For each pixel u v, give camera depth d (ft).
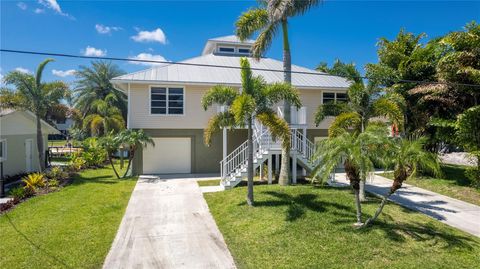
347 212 32.35
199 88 61.36
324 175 26.84
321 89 66.44
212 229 29.58
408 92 52.70
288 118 47.24
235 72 67.05
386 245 25.11
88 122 104.37
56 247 24.58
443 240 26.43
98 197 40.14
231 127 36.11
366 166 25.59
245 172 46.06
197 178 56.08
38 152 62.08
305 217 30.60
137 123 59.26
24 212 33.30
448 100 49.78
